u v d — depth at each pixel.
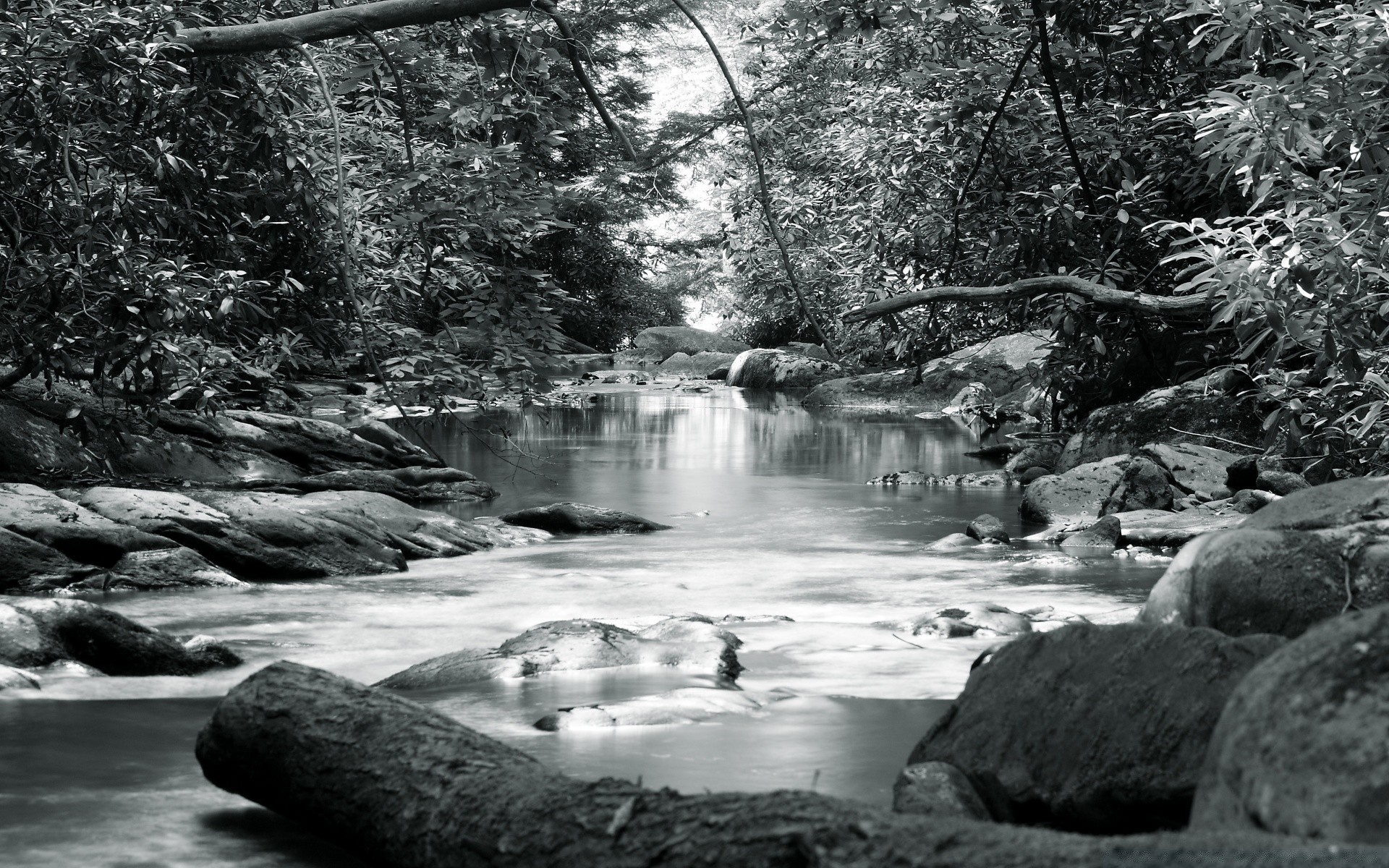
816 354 37.56
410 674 6.44
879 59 16.69
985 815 3.81
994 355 27.70
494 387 10.81
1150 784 3.57
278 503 10.77
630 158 11.05
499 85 10.80
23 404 12.80
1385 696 2.61
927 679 6.32
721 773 4.62
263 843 4.06
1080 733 3.84
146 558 9.39
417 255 11.95
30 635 6.56
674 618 7.68
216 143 11.46
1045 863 2.52
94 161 10.42
